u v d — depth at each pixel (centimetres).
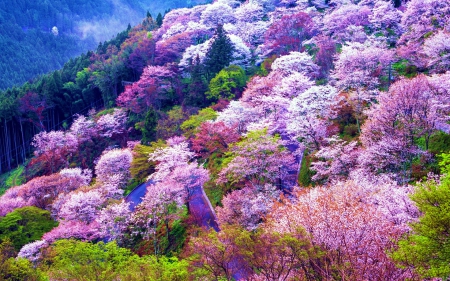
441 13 4634
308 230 1717
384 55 4131
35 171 6144
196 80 6444
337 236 1647
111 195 4228
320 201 1934
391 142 2600
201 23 9250
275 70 5266
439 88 2903
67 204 3759
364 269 1473
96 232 3472
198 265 1903
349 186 2239
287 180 3372
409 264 1282
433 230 1155
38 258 3034
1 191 6206
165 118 5884
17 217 3741
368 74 4019
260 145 3089
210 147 4088
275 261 1644
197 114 5528
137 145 5022
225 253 1812
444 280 1218
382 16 5950
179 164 3881
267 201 2744
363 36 5431
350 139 3441
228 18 9269
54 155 6041
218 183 3491
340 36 5919
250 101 4816
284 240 1568
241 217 2777
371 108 3281
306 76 4719
